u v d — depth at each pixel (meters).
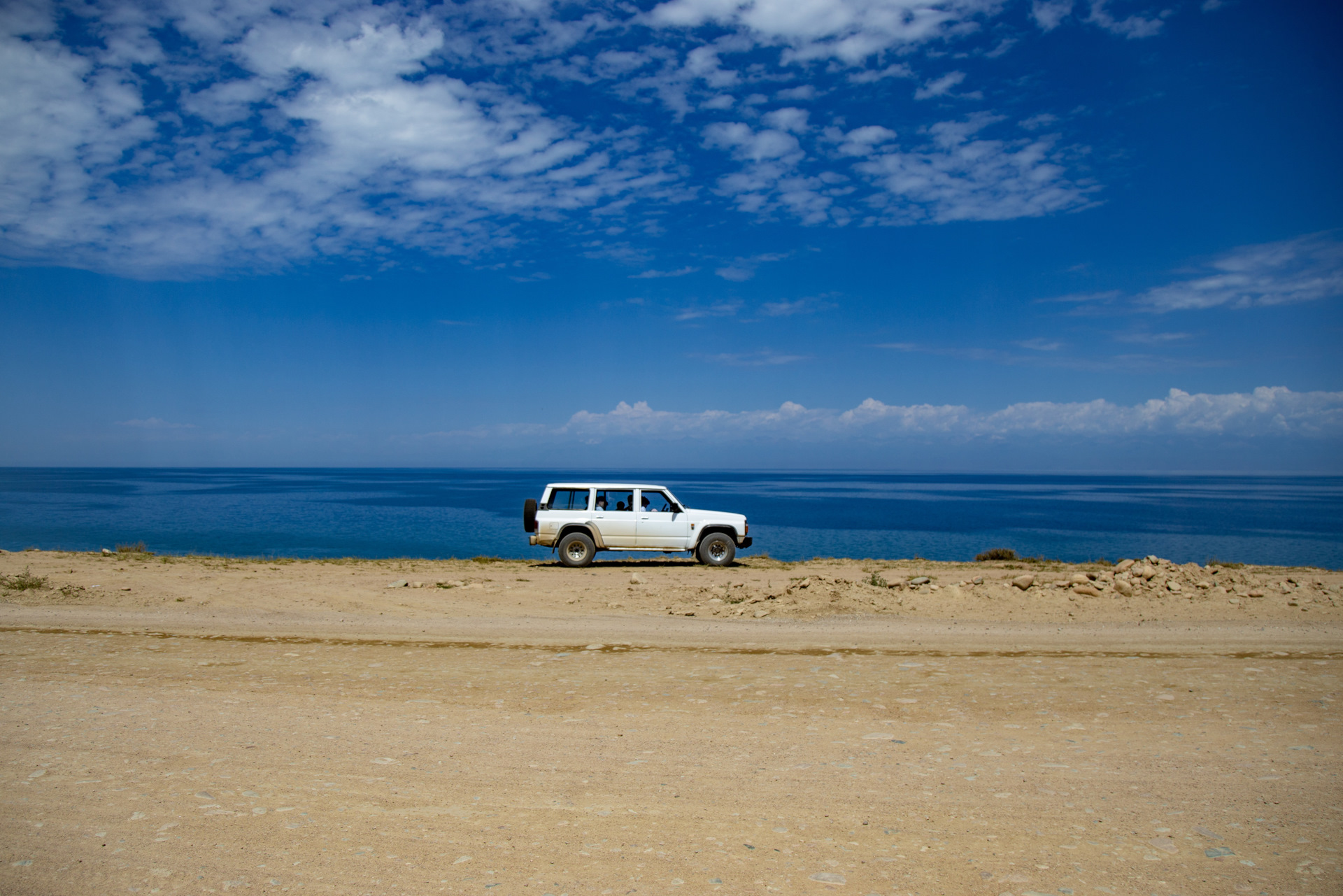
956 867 3.53
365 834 3.92
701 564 19.55
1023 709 6.25
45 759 5.02
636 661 8.30
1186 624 10.68
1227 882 3.34
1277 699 6.50
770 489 158.50
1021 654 8.65
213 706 6.33
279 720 5.94
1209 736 5.48
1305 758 4.99
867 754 5.18
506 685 7.14
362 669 7.84
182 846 3.76
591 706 6.40
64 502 80.62
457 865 3.58
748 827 4.01
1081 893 3.27
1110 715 6.05
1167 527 58.50
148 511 65.75
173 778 4.68
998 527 57.81
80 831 3.92
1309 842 3.75
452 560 20.62
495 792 4.52
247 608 12.20
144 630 10.25
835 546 39.81
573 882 3.40
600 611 12.13
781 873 3.49
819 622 10.98
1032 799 4.36
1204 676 7.37
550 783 4.66
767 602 12.26
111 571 15.76
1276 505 101.06
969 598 12.40
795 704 6.47
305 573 16.77
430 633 10.14
